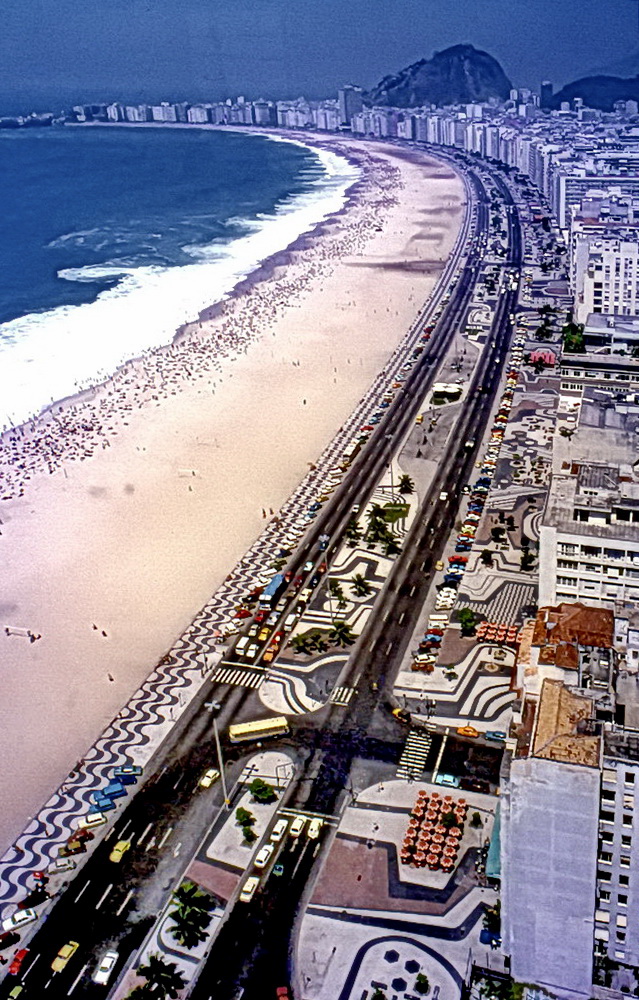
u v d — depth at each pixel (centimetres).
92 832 16925
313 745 18662
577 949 13050
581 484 18912
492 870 15262
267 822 16925
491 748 18312
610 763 11544
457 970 14050
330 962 14275
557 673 13200
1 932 15075
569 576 18675
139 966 14312
